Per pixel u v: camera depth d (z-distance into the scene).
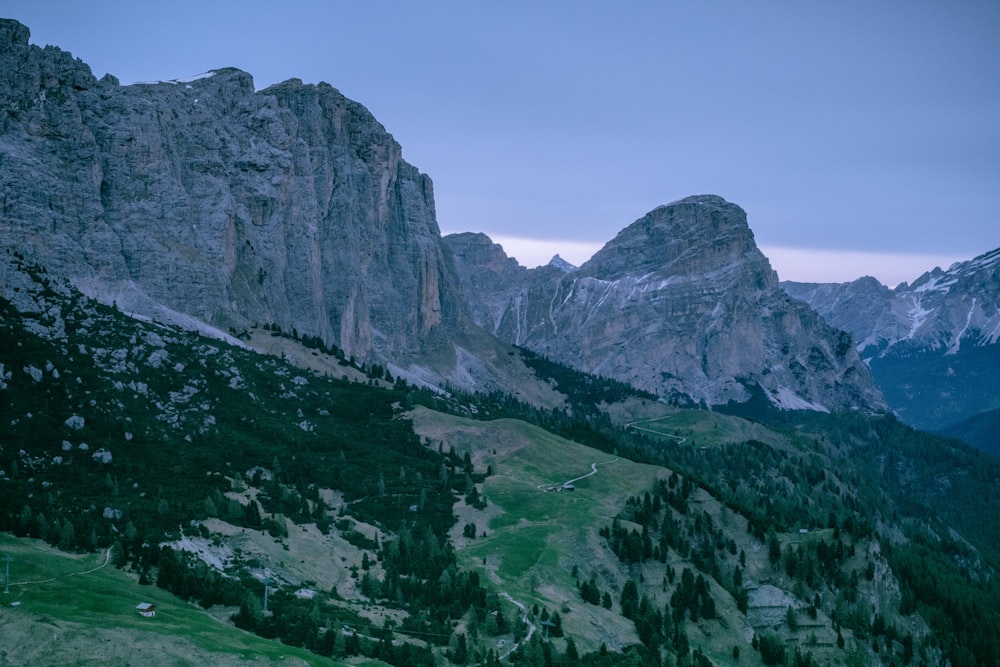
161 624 164.50
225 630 171.62
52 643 151.38
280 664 162.00
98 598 169.00
